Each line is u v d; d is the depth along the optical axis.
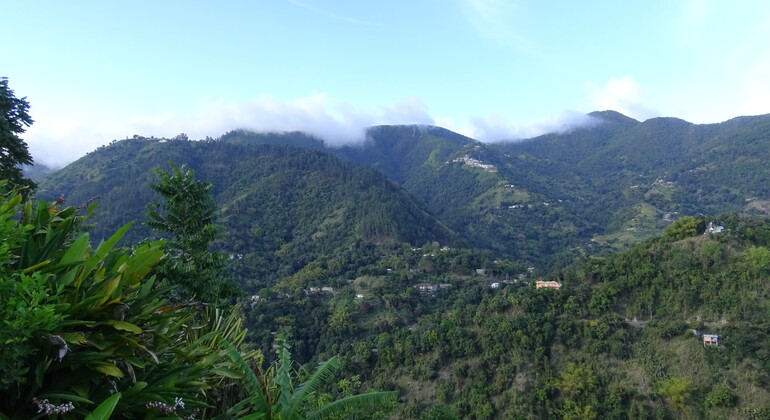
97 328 2.81
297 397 3.96
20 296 2.23
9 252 2.72
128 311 3.02
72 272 2.78
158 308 3.22
